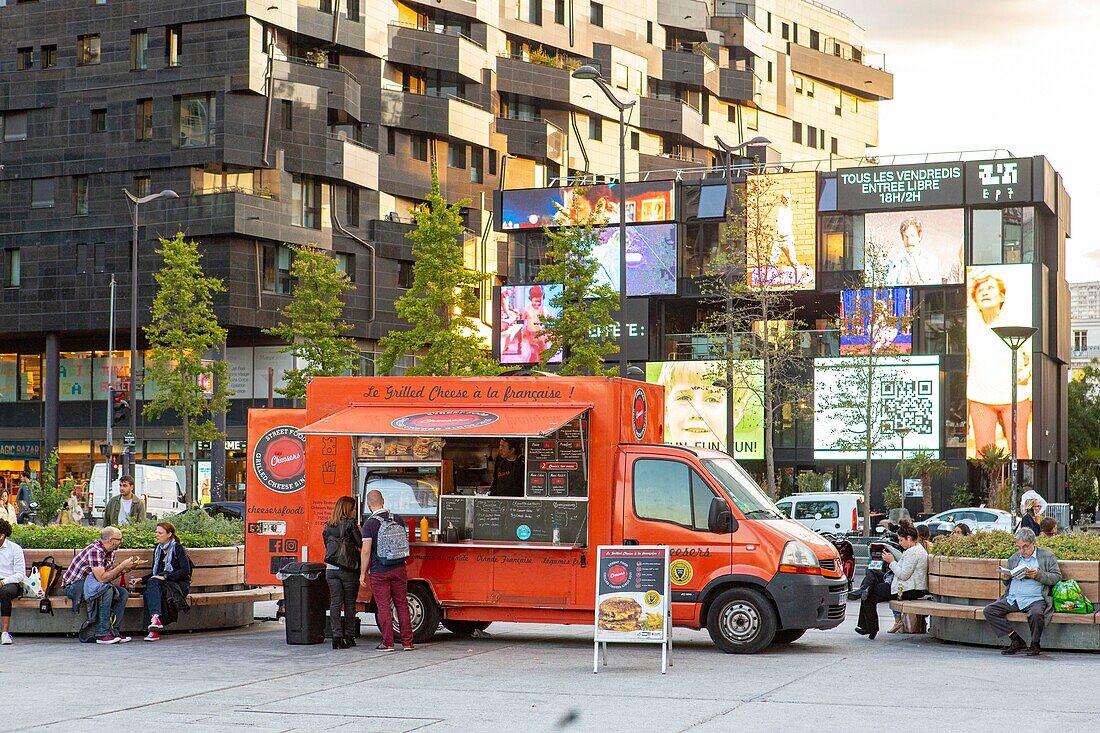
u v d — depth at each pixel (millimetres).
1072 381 84438
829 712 11258
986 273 56531
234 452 61875
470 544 16797
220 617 19281
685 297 60438
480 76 72625
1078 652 15969
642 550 14383
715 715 11117
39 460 65000
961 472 56000
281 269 61344
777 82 94125
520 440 16859
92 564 17406
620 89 81938
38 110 62250
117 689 13016
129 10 61031
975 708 11484
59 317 61469
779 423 57312
